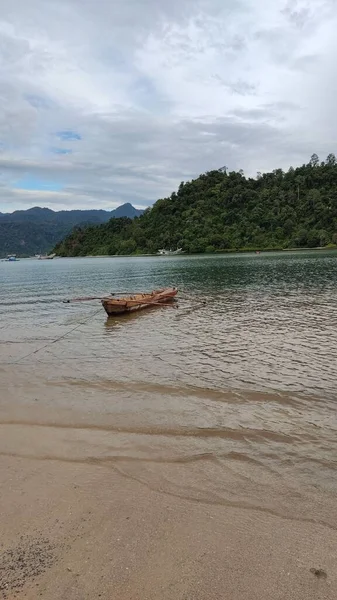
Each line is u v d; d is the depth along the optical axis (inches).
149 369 438.6
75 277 2059.5
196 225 5497.1
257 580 148.8
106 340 601.0
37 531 180.7
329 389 360.8
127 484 218.4
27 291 1418.6
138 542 171.2
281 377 397.1
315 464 234.5
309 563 156.9
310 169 6289.4
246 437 271.0
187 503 199.3
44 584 149.1
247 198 5807.1
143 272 2194.9
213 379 397.1
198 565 156.8
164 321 740.0
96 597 142.1
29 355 525.0
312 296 962.1
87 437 278.2
